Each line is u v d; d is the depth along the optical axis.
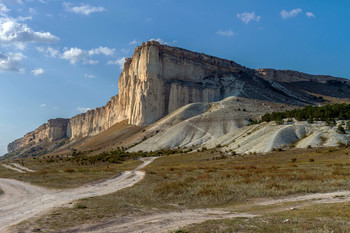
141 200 25.34
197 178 40.16
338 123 91.75
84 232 14.48
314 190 25.91
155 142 143.50
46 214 18.42
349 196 22.94
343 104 104.88
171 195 26.92
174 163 88.50
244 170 48.19
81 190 34.44
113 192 31.97
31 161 129.88
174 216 18.36
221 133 138.25
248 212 19.22
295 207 19.91
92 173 58.38
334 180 29.92
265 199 24.06
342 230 13.07
